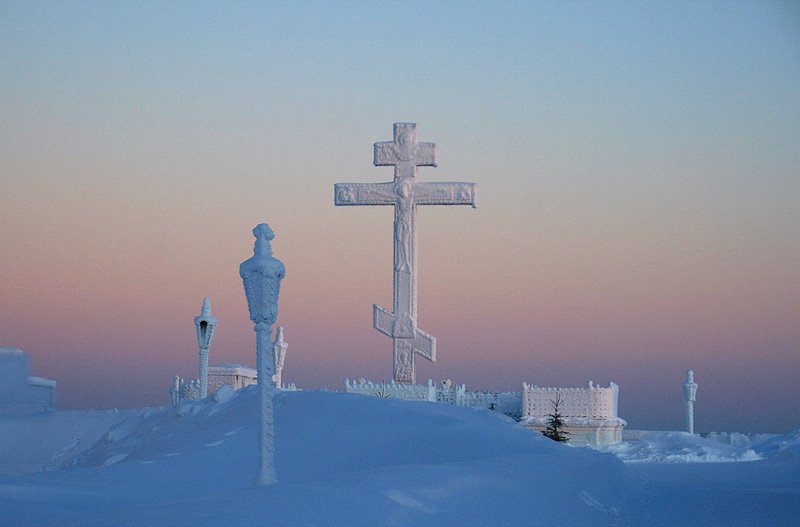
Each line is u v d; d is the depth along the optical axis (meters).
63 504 19.78
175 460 29.78
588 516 23.02
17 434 41.94
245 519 16.27
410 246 63.00
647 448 55.25
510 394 61.06
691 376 63.34
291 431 33.31
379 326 63.09
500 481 22.66
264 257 22.34
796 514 24.28
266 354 22.39
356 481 20.00
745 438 62.31
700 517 23.78
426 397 61.22
